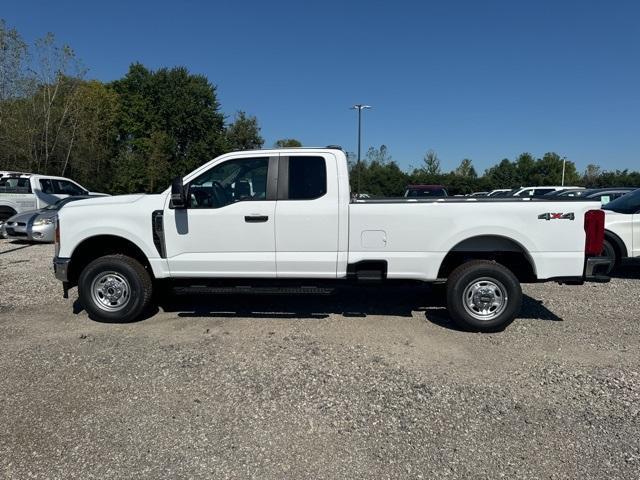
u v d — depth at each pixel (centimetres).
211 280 592
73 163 3441
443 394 398
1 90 2706
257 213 557
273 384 416
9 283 805
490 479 287
